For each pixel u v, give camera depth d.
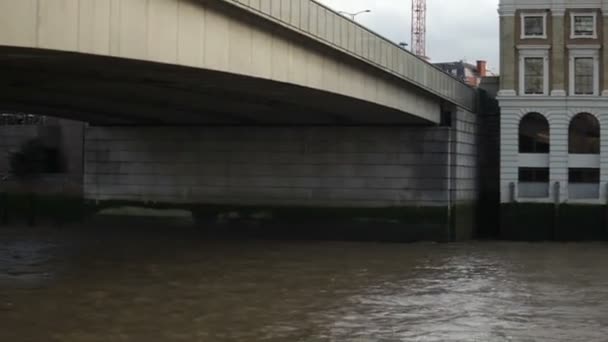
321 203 44.41
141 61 20.72
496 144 52.38
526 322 21.92
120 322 21.09
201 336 19.50
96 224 47.66
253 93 31.94
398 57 36.44
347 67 33.06
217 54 23.89
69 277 29.06
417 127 43.88
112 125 47.22
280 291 26.61
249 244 41.06
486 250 41.12
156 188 46.59
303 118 42.22
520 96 49.91
